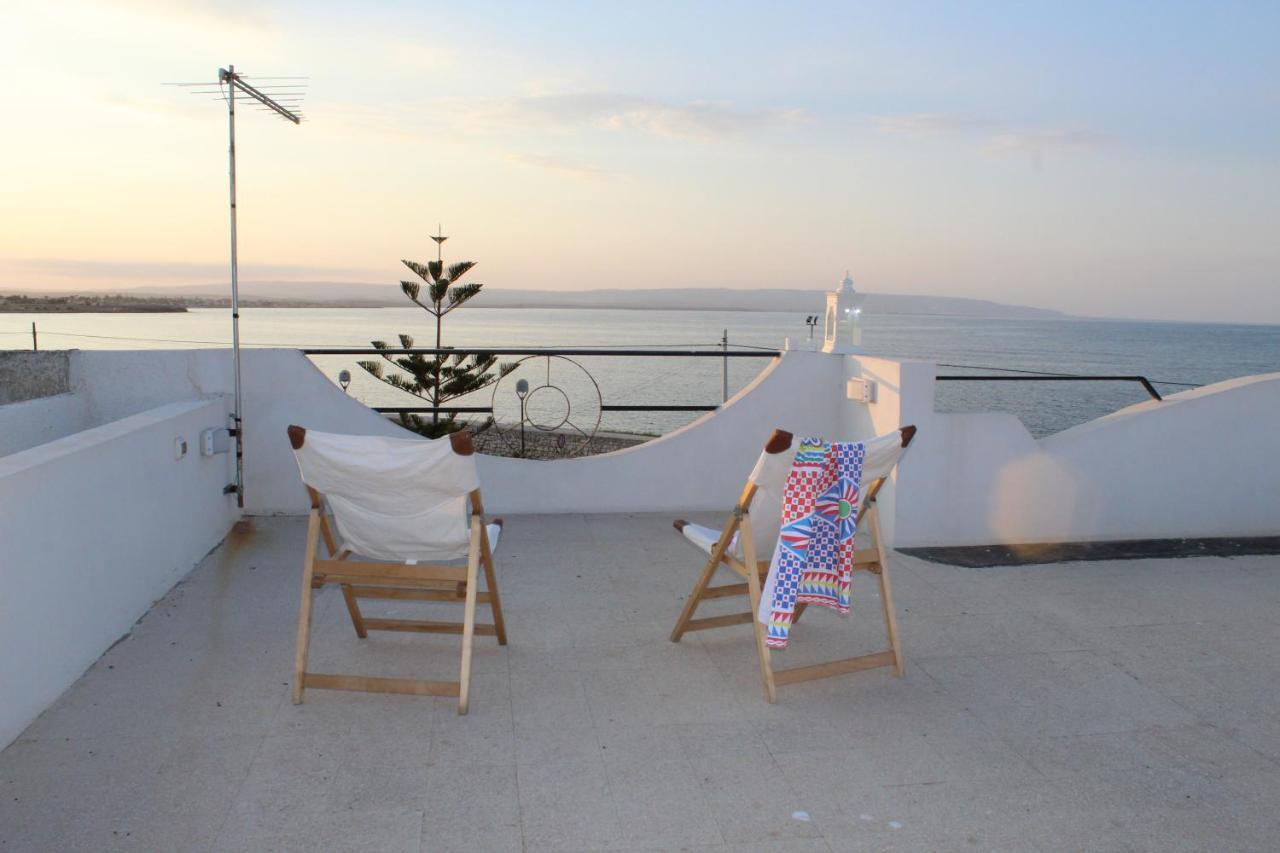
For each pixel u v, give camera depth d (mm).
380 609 3764
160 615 3631
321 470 2639
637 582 4195
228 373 5012
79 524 3008
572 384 23844
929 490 4793
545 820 2156
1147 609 3875
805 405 5551
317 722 2691
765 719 2770
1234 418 5016
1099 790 2348
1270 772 2463
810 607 3857
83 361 4879
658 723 2730
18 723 2555
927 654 3346
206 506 4523
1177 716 2828
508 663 3211
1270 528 5125
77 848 1988
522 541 4867
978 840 2096
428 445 2586
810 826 2146
